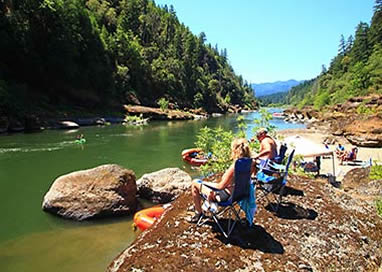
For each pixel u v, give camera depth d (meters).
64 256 6.84
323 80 105.81
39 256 6.82
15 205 10.07
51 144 23.55
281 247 4.19
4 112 30.39
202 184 4.35
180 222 4.67
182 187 10.45
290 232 4.58
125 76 60.56
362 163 17.95
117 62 62.75
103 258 6.75
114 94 55.78
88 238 7.75
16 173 14.62
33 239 7.66
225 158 9.84
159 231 4.50
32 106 36.72
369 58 72.38
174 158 19.27
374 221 5.52
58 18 45.22
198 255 3.88
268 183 5.20
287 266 3.80
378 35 78.44
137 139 28.17
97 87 52.88
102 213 8.95
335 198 6.04
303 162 14.72
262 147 5.77
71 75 46.44
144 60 73.25
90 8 76.25
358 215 5.51
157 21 110.88
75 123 37.44
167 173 10.91
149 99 70.25
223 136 10.84
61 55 44.97
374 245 4.87
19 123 30.80
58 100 44.44
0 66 38.72
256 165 5.79
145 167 16.70
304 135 31.12
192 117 64.88
